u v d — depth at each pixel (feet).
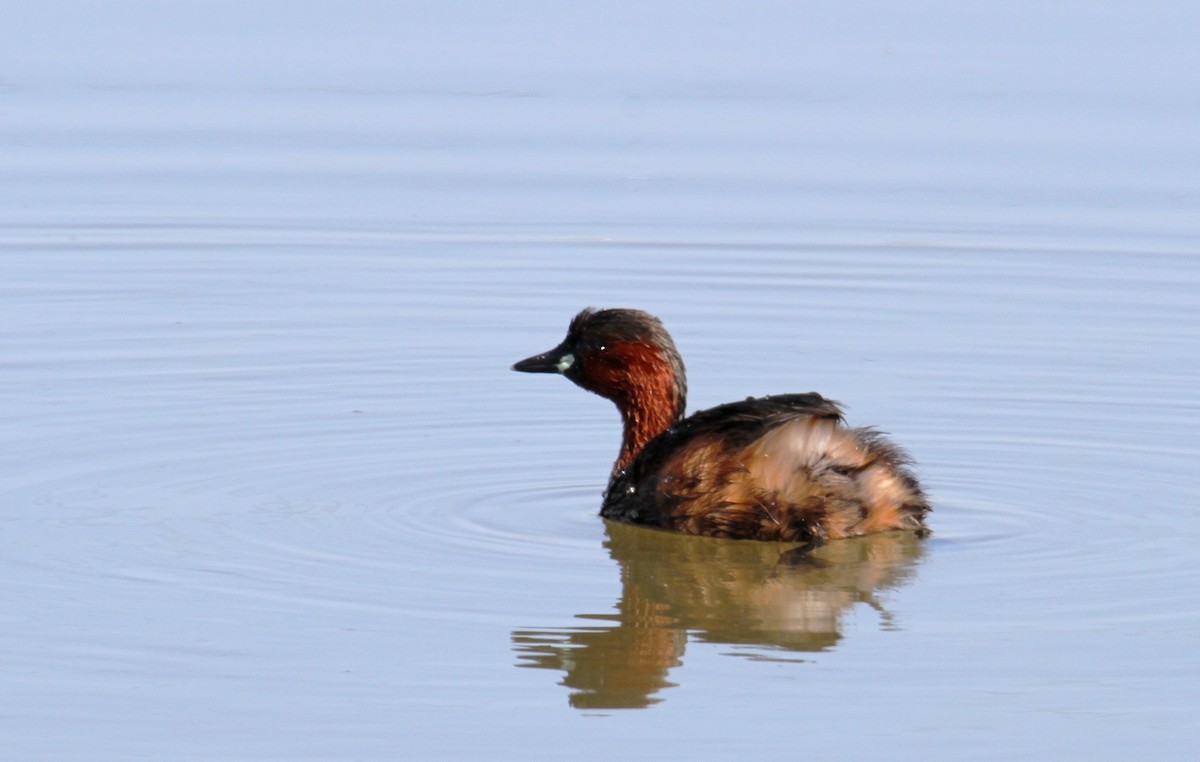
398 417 49.26
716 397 51.44
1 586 35.78
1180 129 79.41
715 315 59.98
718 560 38.19
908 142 78.69
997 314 59.77
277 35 96.48
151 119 81.05
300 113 82.58
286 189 72.95
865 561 38.11
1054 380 52.70
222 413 48.98
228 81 86.99
